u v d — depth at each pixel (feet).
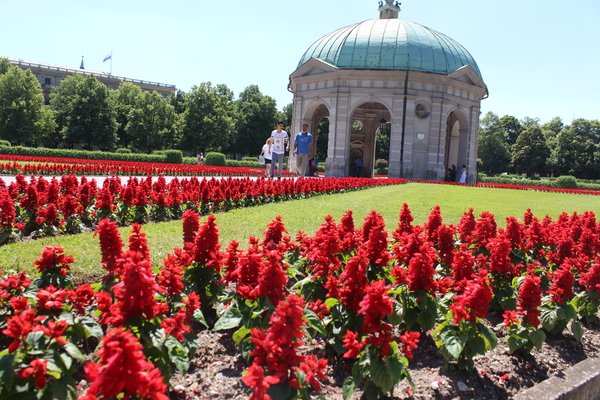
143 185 39.37
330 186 69.26
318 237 17.79
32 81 231.91
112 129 239.09
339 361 13.94
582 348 17.63
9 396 8.93
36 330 9.43
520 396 13.07
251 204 47.57
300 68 145.28
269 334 9.78
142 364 7.66
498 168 320.09
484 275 13.58
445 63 141.79
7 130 223.30
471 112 151.12
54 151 139.54
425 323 14.70
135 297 10.52
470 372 14.07
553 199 90.79
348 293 13.38
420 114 152.35
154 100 257.34
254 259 13.73
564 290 17.42
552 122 362.12
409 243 17.85
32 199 27.84
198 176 104.99
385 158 282.36
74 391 9.68
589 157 286.25
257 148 272.31
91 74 236.84
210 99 237.04
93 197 35.60
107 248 14.28
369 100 136.87
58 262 14.07
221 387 12.01
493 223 26.16
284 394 9.95
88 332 11.39
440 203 60.90
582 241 25.55
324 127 262.88
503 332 17.75
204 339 14.64
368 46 140.46
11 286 12.21
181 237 26.86
